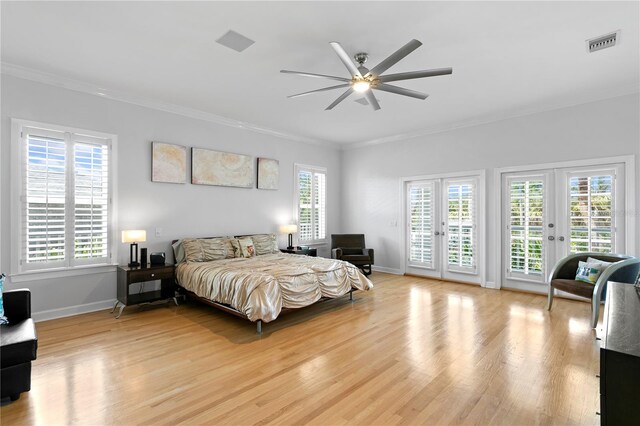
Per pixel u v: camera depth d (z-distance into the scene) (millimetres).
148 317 3861
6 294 2510
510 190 5148
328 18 2633
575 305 4312
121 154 4297
